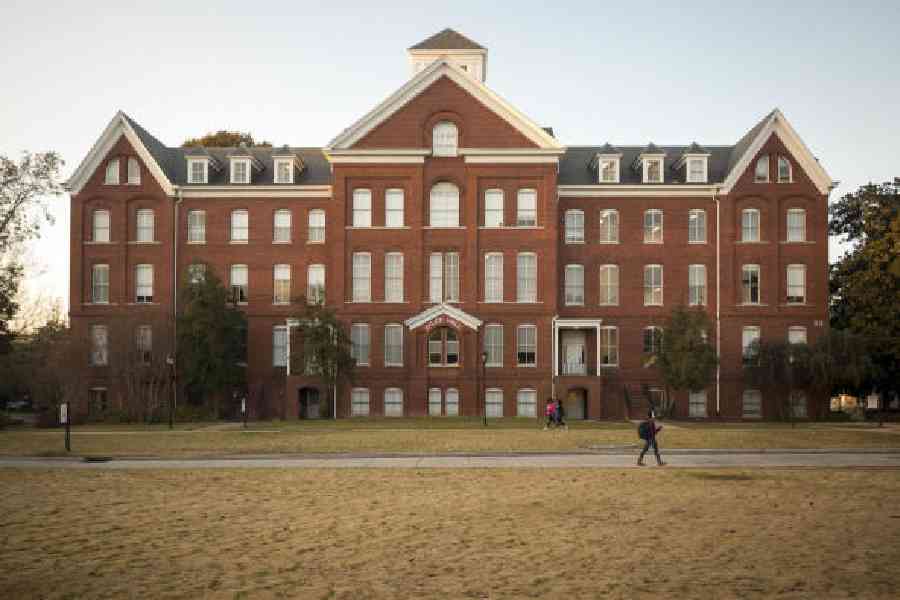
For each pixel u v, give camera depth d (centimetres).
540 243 6322
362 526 1952
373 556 1669
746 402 6481
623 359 6588
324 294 6594
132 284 6612
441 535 1852
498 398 6281
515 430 4700
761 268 6550
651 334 6594
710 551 1692
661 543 1764
